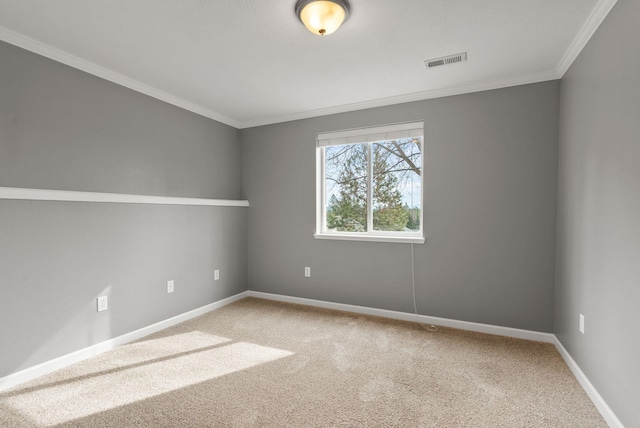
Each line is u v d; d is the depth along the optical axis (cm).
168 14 181
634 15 145
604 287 174
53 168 223
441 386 198
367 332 288
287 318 325
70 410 174
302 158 371
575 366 212
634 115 145
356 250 343
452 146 297
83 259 237
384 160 340
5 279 196
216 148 369
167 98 305
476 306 291
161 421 165
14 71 203
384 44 216
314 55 231
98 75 249
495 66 249
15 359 200
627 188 151
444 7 175
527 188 271
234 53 228
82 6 174
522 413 172
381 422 165
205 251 346
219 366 224
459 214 296
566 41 211
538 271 269
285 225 382
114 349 252
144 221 282
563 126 247
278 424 163
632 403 145
